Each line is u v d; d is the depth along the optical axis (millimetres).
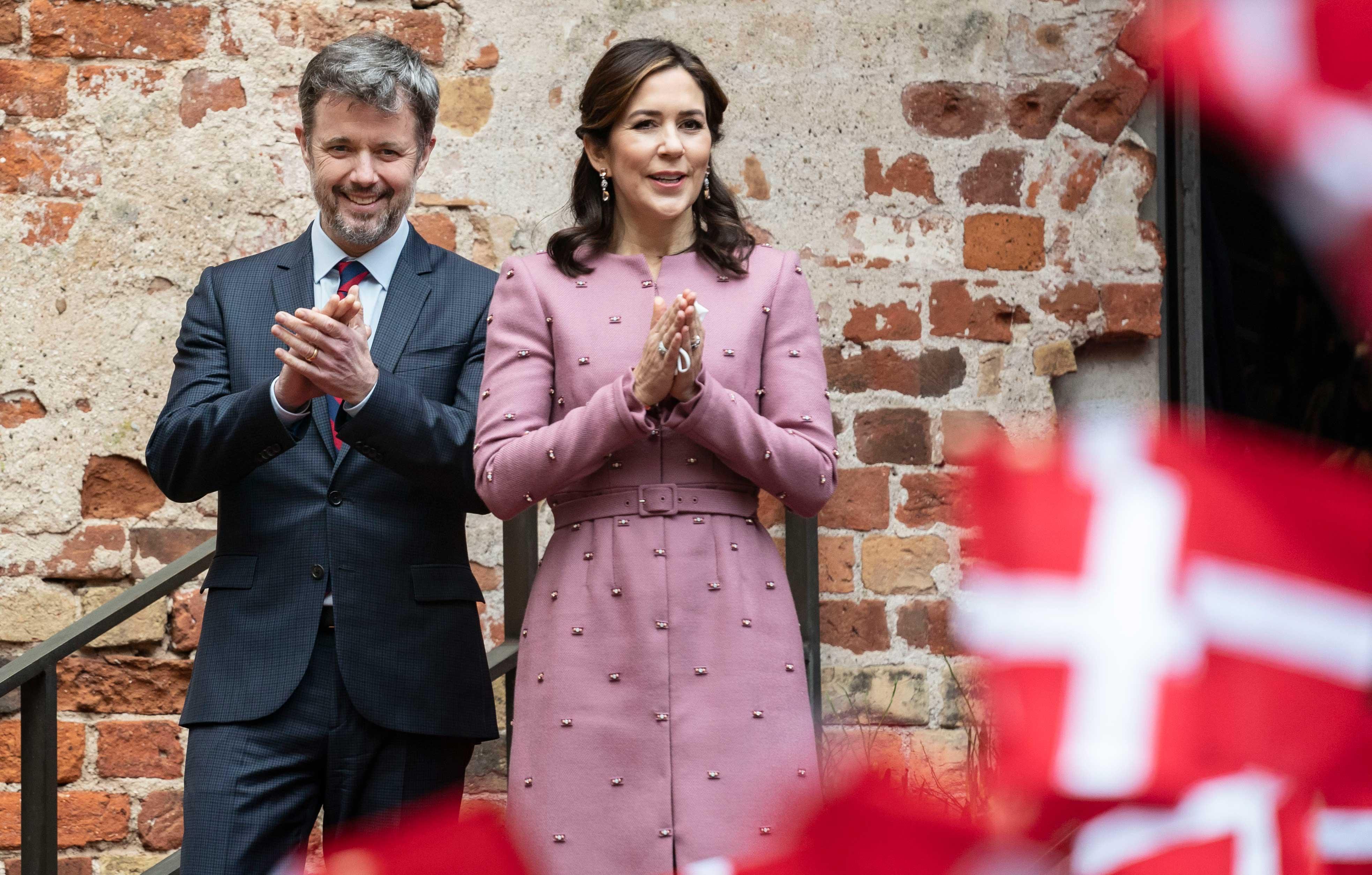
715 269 6551
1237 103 407
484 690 7043
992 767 464
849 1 10320
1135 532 436
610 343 6340
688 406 5863
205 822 6457
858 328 10102
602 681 5941
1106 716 433
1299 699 420
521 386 6348
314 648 6746
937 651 9852
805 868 509
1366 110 392
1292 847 428
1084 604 435
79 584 9641
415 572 6926
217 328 7270
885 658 9859
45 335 9719
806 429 6266
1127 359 10391
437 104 7477
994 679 446
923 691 9828
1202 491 434
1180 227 10219
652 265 6680
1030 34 10062
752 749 5777
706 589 6023
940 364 10109
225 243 9891
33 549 9586
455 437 6711
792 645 6113
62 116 9844
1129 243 10125
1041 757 438
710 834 5602
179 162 9891
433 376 7148
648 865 5641
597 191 6777
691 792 5707
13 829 9344
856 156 10242
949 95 10297
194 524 9727
